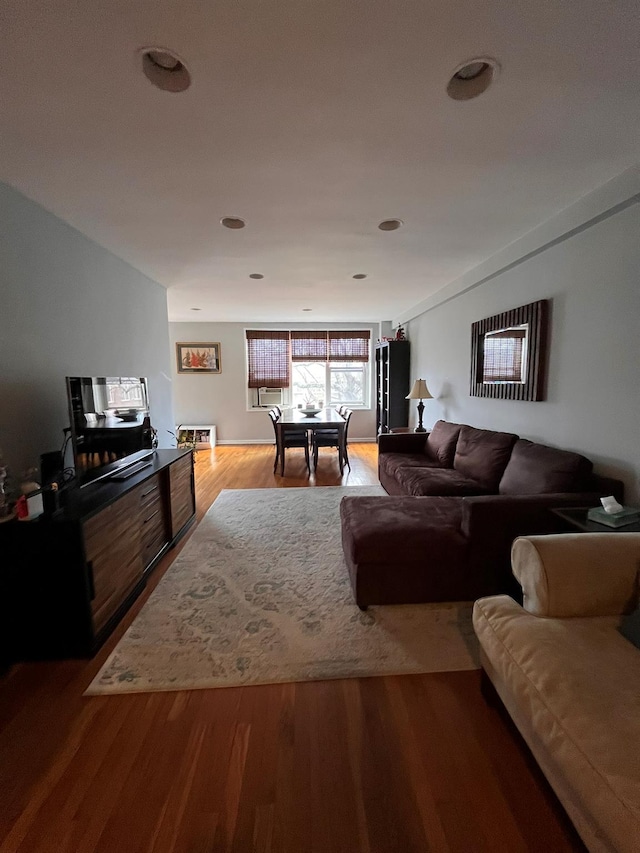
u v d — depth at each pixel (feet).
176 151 5.74
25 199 7.03
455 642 6.27
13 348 6.75
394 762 4.30
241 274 12.59
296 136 5.43
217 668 5.72
